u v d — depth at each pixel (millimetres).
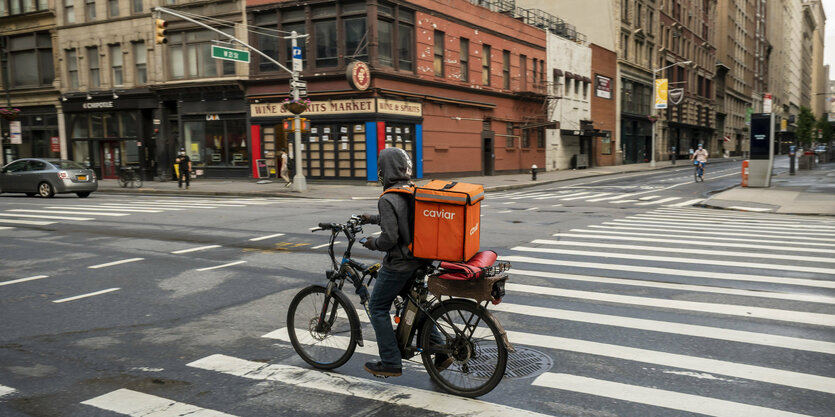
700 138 75000
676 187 26500
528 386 4234
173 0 30188
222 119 29719
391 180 4008
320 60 27188
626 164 53875
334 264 4617
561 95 42312
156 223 13586
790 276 7684
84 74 33438
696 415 3736
